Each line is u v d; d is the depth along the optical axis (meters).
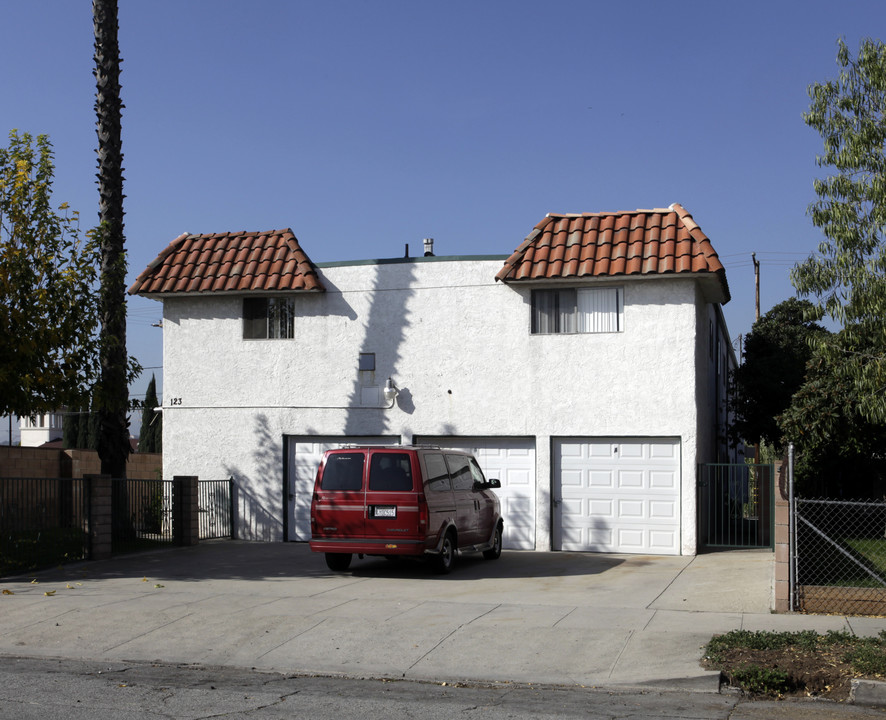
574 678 8.74
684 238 18.50
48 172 16.73
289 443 20.66
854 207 14.77
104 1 19.61
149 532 20.12
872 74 14.80
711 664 8.77
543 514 18.78
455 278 19.67
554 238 19.41
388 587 13.66
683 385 18.16
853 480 25.44
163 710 7.50
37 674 8.91
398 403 19.83
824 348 15.33
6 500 15.61
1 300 15.75
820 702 8.06
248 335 21.02
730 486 19.44
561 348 18.89
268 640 10.19
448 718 7.36
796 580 11.43
